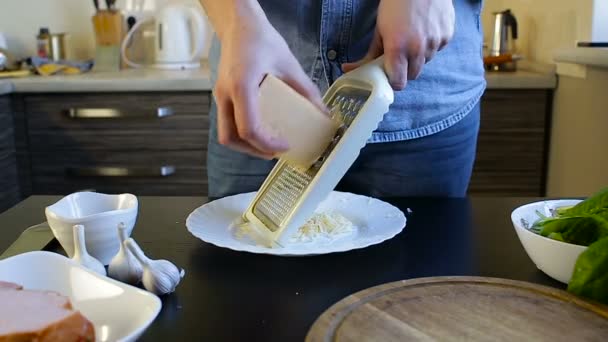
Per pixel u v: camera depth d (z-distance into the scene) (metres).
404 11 0.65
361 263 0.66
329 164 0.64
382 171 0.94
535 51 1.86
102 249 0.64
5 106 1.71
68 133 1.76
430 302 0.51
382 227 0.73
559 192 1.66
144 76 1.76
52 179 1.80
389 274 0.63
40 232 0.73
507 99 1.69
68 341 0.42
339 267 0.65
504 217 0.80
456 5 0.92
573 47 1.50
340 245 0.67
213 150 0.99
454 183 0.98
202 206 0.80
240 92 0.56
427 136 0.93
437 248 0.69
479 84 0.99
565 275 0.57
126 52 2.12
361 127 0.62
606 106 1.38
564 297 0.52
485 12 2.11
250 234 0.72
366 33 0.86
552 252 0.57
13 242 0.73
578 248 0.55
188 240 0.73
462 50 0.93
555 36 1.70
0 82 1.69
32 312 0.44
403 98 0.89
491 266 0.64
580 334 0.47
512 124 1.71
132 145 1.76
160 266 0.58
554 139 1.69
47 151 1.78
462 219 0.79
